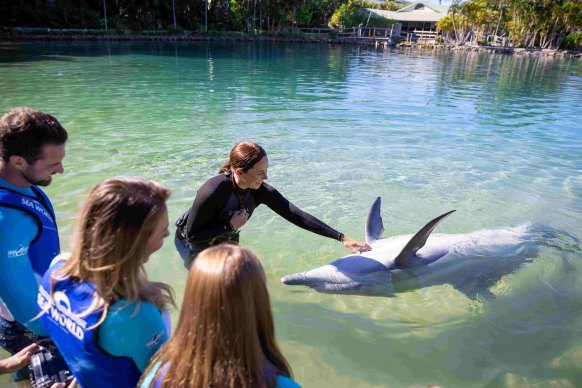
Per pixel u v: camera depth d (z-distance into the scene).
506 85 19.28
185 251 4.15
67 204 5.04
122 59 23.27
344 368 3.08
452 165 7.21
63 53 24.92
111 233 1.65
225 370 1.52
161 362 1.62
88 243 1.68
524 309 3.88
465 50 53.31
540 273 4.43
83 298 1.74
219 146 7.54
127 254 1.67
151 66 20.64
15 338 2.62
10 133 2.25
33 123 2.27
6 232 2.27
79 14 38.56
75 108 10.41
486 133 9.54
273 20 55.25
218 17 49.38
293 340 3.33
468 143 8.62
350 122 9.92
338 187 6.10
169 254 4.29
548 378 3.07
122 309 1.72
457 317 3.73
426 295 4.02
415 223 5.26
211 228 3.87
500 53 50.56
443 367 3.14
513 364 3.20
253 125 9.25
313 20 63.75
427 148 8.11
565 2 55.19
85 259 1.70
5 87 13.08
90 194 1.73
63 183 5.65
